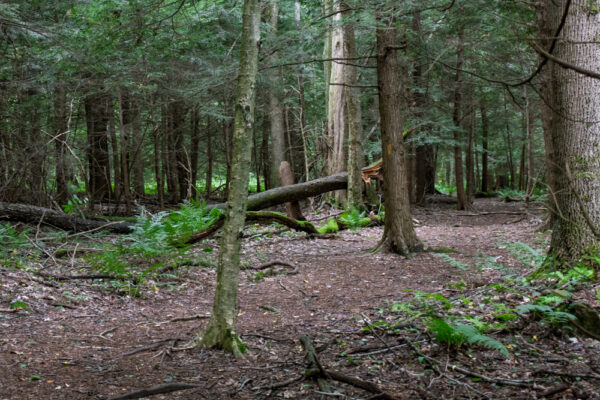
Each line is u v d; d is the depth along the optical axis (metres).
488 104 19.59
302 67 17.58
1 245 8.29
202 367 3.95
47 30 10.22
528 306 4.26
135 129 16.19
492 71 14.73
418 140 16.86
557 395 3.24
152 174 25.72
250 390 3.48
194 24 11.36
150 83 14.67
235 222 4.33
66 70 11.30
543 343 4.13
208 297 6.74
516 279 6.20
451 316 4.72
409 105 17.14
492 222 14.23
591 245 5.55
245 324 5.37
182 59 14.20
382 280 7.58
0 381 3.53
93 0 10.96
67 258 8.46
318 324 5.27
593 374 3.50
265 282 7.62
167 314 5.80
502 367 3.75
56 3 11.59
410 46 15.05
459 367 3.76
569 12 5.55
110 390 3.46
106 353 4.31
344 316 5.57
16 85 11.95
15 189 11.95
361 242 11.12
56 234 9.77
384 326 4.82
